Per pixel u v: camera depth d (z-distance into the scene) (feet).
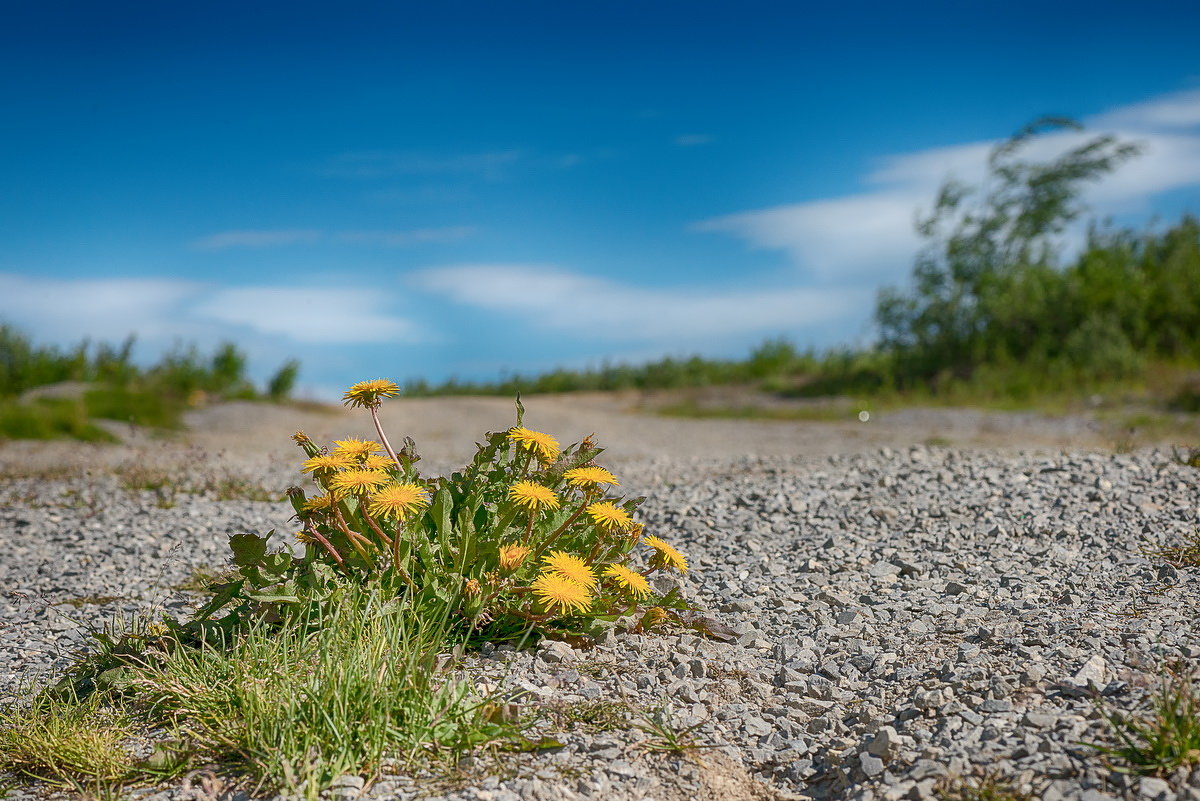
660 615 2.64
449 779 1.88
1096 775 1.71
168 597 3.39
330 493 2.38
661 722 2.13
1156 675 2.08
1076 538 3.38
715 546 3.69
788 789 1.94
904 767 1.87
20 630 3.00
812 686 2.31
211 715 2.09
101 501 5.25
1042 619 2.56
